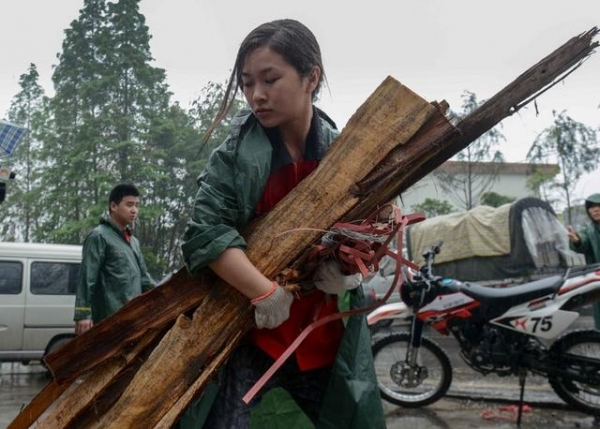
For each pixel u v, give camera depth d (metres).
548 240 9.61
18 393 6.47
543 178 16.44
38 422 1.91
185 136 15.81
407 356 5.02
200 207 1.59
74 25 20.31
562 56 1.48
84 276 4.43
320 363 1.80
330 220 1.59
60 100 20.53
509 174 22.47
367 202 1.61
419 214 1.64
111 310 4.46
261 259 1.59
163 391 1.55
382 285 9.62
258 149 1.63
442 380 4.97
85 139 18.31
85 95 19.45
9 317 7.62
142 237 15.20
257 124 1.69
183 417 1.71
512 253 9.75
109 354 1.64
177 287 1.67
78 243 17.94
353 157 1.61
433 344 5.05
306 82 1.67
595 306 5.55
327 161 1.63
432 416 4.77
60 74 20.48
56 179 19.11
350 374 1.73
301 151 1.78
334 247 1.60
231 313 1.59
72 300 7.89
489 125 1.53
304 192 1.62
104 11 20.28
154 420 1.54
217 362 1.58
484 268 10.05
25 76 24.28
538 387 5.80
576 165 14.95
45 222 18.89
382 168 1.58
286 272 1.57
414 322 5.01
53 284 7.88
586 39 1.46
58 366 1.62
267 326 1.58
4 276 7.71
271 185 1.74
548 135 14.90
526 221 9.66
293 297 1.64
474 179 16.55
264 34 1.63
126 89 19.44
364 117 1.62
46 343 7.73
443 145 1.55
